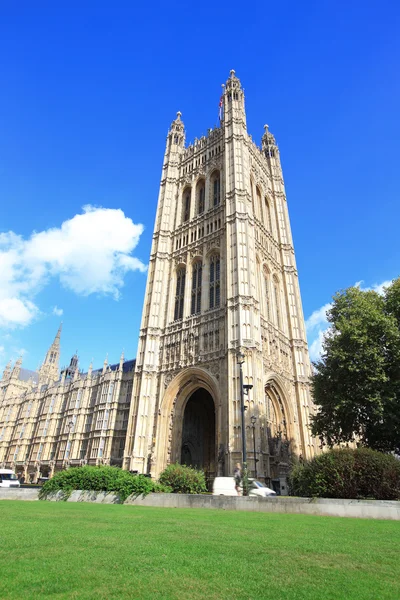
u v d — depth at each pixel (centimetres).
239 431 3462
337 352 3056
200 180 6025
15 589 551
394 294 3269
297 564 747
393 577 679
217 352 4103
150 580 618
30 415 9869
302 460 4147
